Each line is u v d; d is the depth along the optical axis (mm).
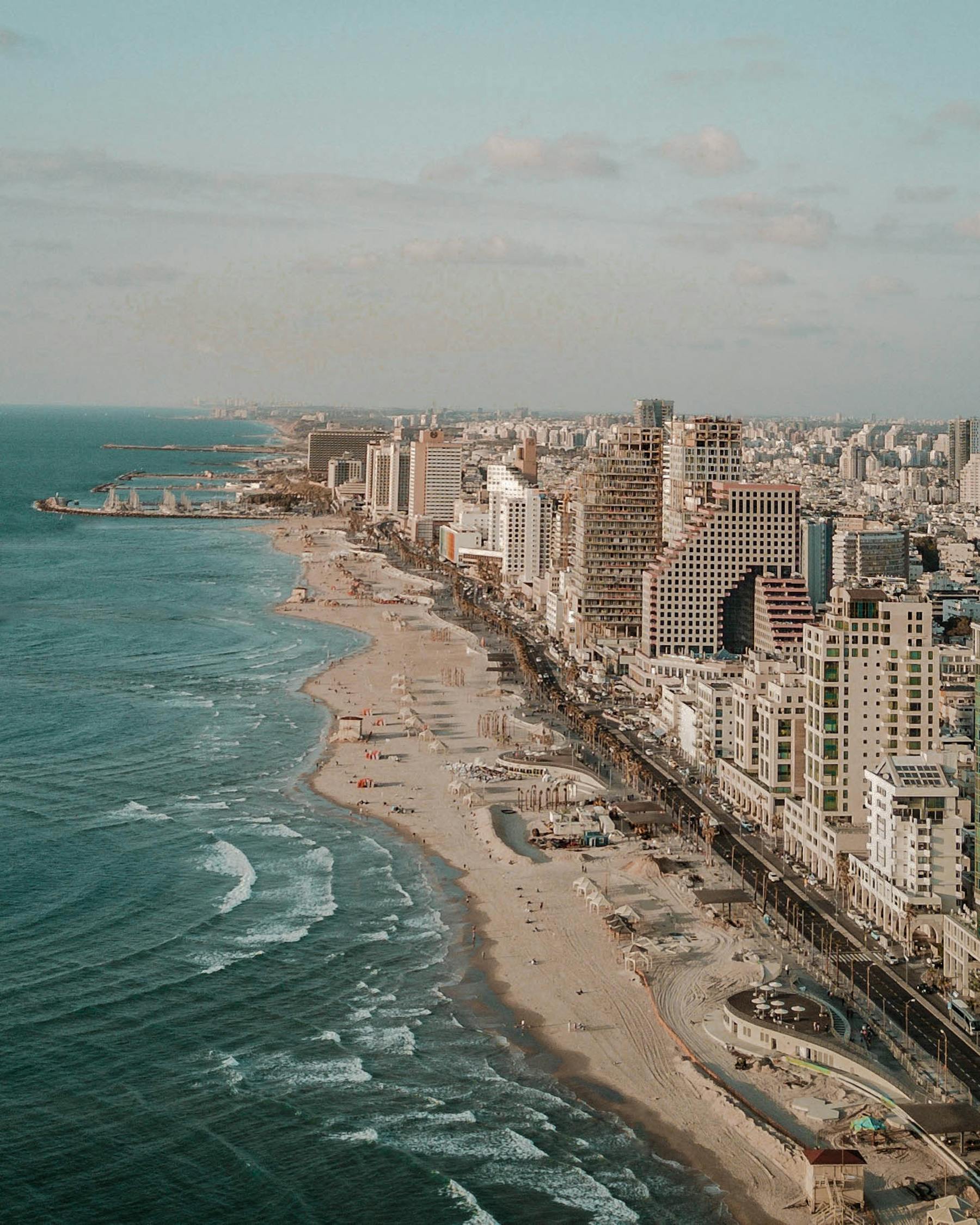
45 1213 188125
